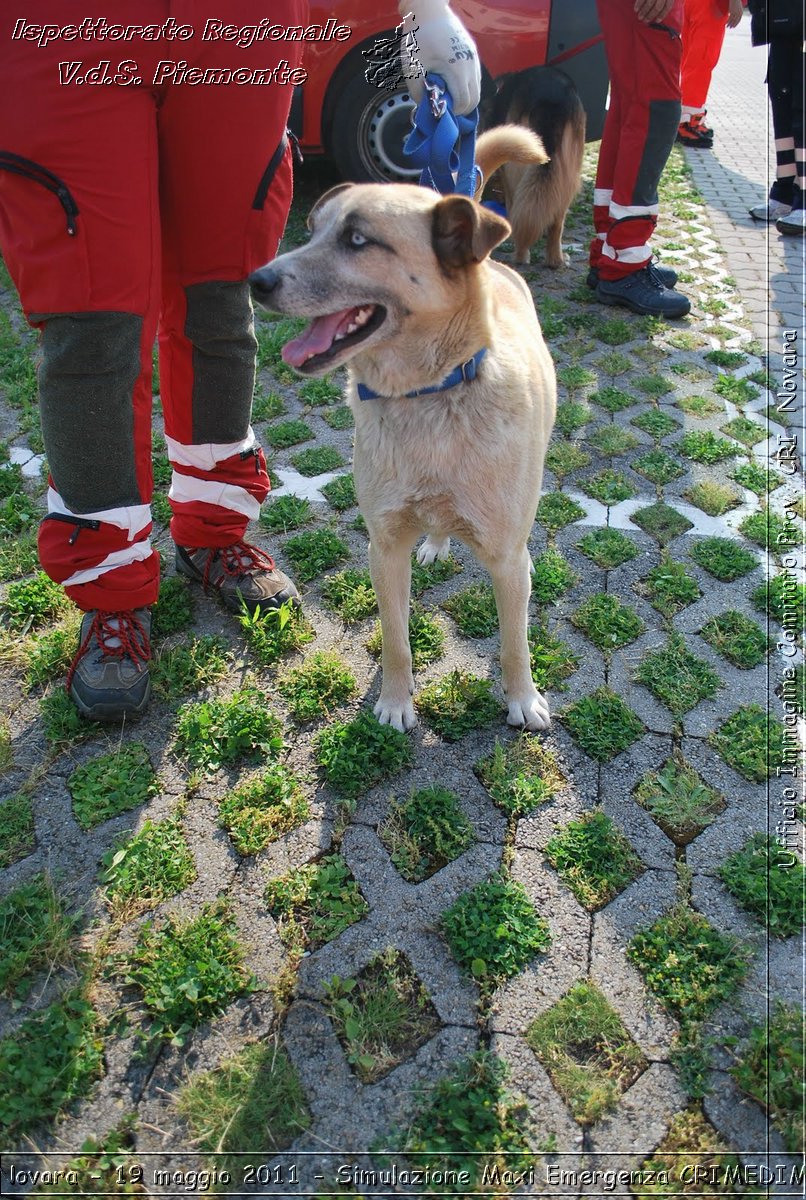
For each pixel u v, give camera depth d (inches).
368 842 87.4
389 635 96.6
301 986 74.8
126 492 96.2
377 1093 67.4
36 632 113.7
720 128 368.8
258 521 136.4
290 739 99.3
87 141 76.2
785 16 224.7
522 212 212.4
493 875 83.8
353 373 86.0
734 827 88.6
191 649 110.7
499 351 83.4
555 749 97.7
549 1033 70.8
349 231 78.2
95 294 82.0
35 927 78.2
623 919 79.8
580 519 135.2
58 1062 68.9
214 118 83.5
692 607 118.1
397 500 85.3
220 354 101.4
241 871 84.6
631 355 183.5
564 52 217.3
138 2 75.0
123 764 95.0
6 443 153.9
